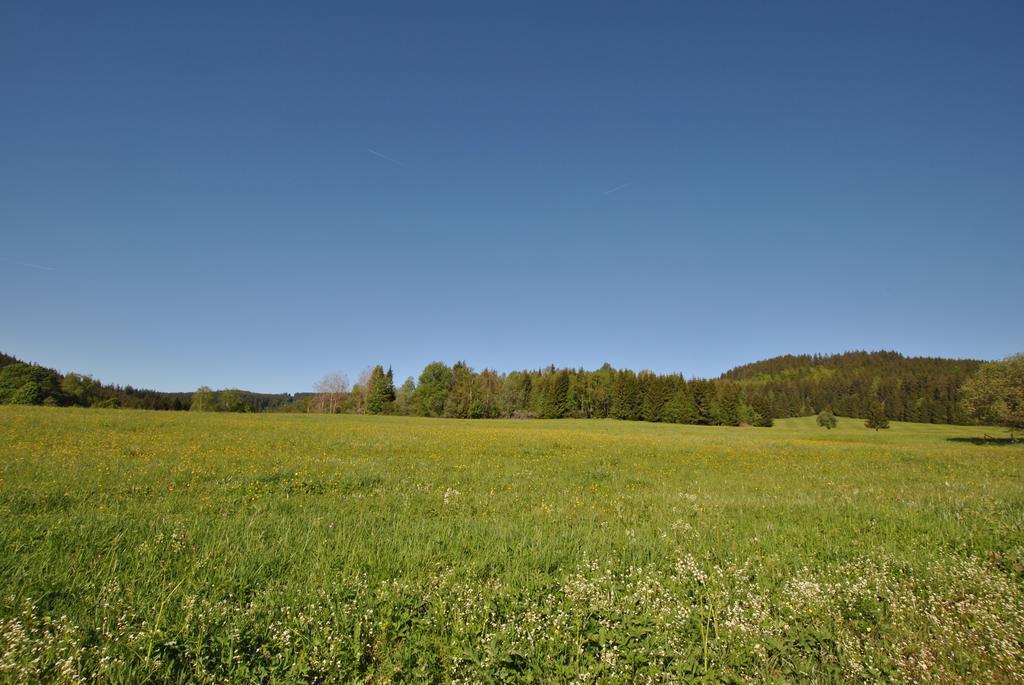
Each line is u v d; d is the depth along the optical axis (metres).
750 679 3.97
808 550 7.32
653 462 21.11
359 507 9.72
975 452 30.42
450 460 19.36
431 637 4.27
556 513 9.68
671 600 5.24
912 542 7.58
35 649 3.66
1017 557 6.64
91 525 6.98
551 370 132.50
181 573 5.43
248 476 13.07
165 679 3.60
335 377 109.06
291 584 5.16
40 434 22.22
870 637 4.70
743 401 105.12
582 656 4.18
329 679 3.69
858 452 28.97
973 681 3.94
